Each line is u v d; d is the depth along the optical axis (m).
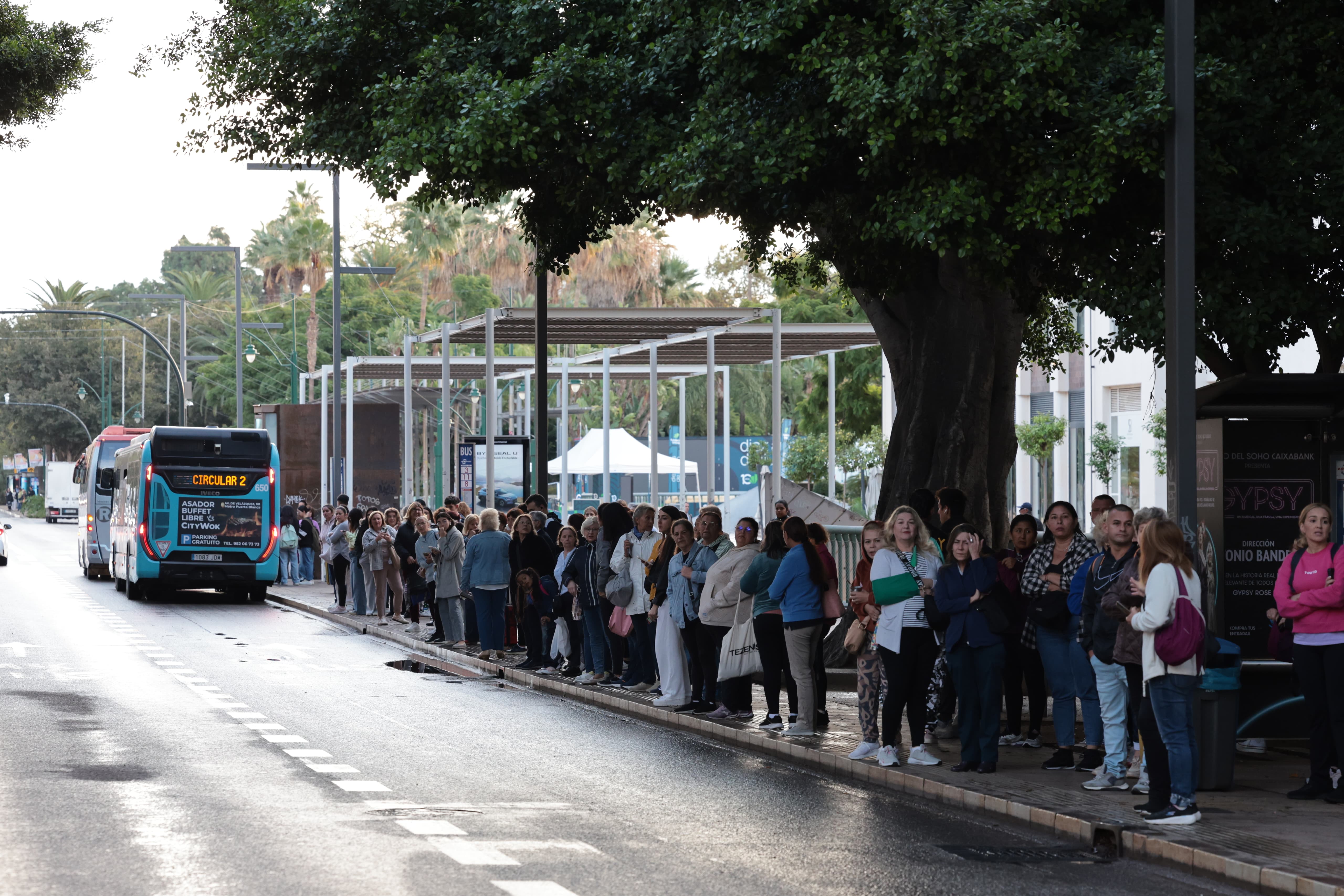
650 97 19.80
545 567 25.36
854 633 15.99
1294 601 13.62
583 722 19.44
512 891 9.88
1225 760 13.95
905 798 14.27
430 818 12.55
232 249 62.09
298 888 9.83
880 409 77.31
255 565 43.22
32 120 33.38
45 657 26.91
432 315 110.19
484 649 27.28
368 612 38.41
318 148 22.27
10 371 161.00
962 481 23.28
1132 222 18.16
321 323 119.44
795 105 18.28
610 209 22.66
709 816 13.03
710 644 19.92
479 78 19.64
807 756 16.53
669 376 58.16
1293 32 17.77
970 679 15.07
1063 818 12.59
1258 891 10.60
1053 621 15.19
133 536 44.03
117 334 168.88
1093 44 17.38
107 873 10.17
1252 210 17.12
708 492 42.50
